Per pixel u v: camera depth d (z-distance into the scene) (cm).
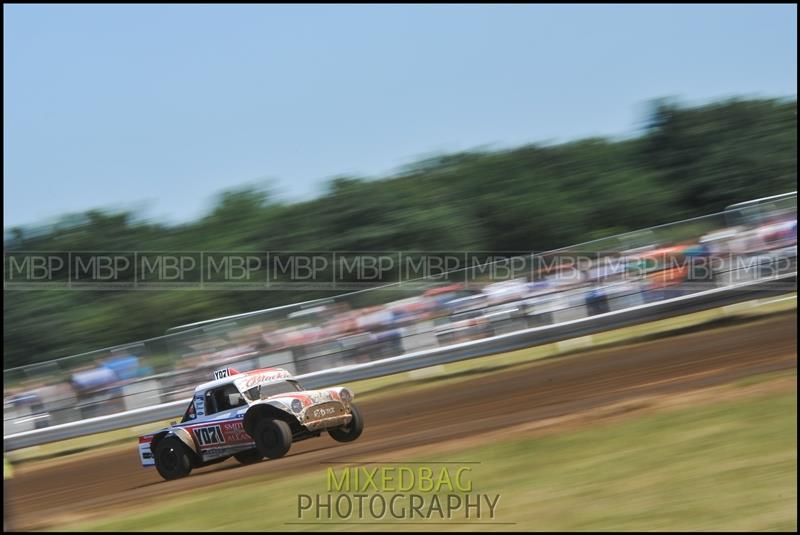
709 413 2920
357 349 5134
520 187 9825
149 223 10150
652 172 10225
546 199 9588
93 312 8738
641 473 2350
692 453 2472
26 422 5072
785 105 10269
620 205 9681
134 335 8481
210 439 3406
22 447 5041
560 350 5325
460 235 9250
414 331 5172
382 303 5225
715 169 9825
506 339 5131
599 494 2234
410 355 5134
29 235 9906
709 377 3647
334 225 9400
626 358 4662
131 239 9919
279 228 9538
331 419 3434
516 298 5184
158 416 5019
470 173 10100
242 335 5100
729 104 10419
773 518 1927
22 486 4109
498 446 2911
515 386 4488
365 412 4575
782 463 2262
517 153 10362
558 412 3469
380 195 9562
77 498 3428
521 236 9369
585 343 5294
